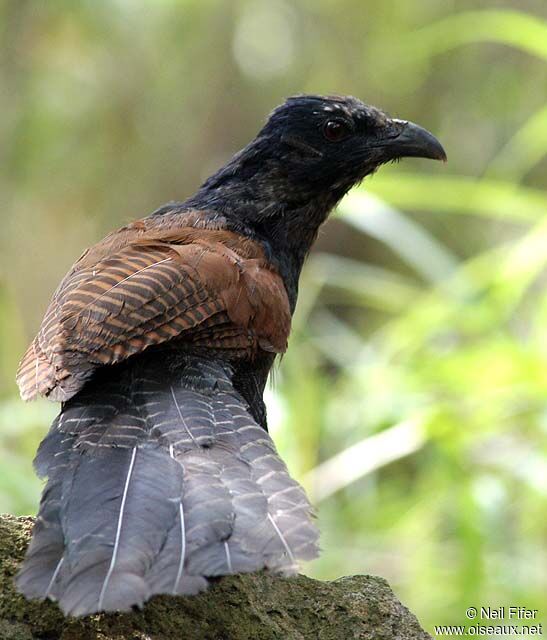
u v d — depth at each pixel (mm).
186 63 19859
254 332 7609
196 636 6676
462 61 19562
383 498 14000
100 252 7883
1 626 6488
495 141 19344
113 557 5457
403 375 12008
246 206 8977
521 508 12359
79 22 18969
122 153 19750
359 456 11766
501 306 11984
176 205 9102
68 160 19453
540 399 11766
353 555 12594
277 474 6129
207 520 5676
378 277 17203
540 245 11633
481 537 11391
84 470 6027
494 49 19469
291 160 9016
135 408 6605
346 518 13320
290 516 5785
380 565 12594
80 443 6277
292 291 9109
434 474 12297
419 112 19734
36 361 6922
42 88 19078
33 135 19125
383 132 9188
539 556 12055
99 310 6824
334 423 12359
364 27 19797
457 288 12109
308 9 19938
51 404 12320
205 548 5535
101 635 6520
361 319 18750
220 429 6492
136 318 6852
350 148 9102
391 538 12734
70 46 19203
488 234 18859
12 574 6660
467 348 12062
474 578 11352
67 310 6891
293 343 12359
